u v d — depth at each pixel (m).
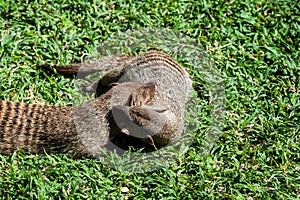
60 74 15.32
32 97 14.79
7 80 14.92
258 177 13.84
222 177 13.73
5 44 15.62
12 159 13.27
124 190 13.26
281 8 17.86
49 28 16.34
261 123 15.02
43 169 13.34
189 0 17.61
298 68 16.48
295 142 14.73
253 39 16.98
